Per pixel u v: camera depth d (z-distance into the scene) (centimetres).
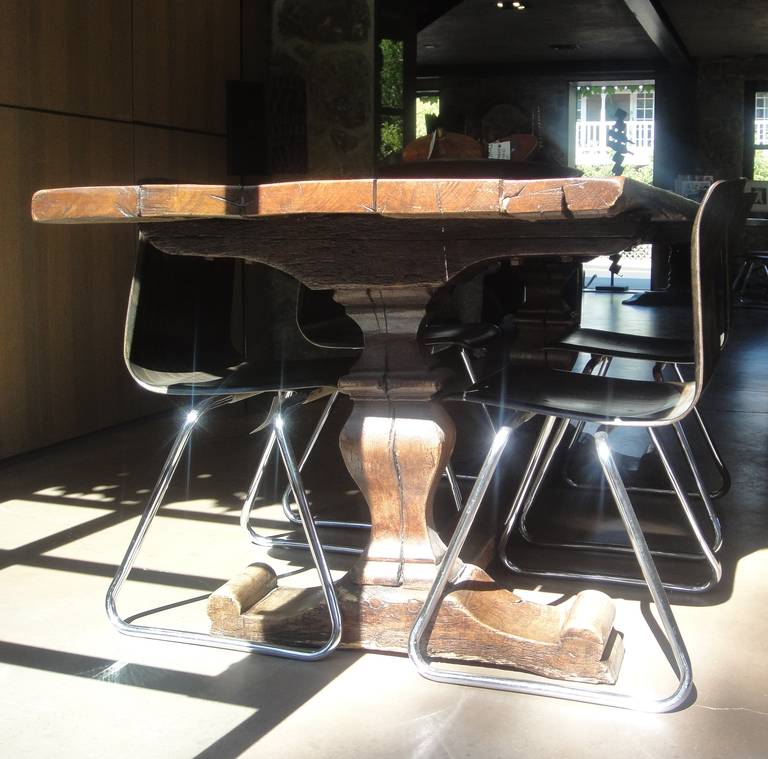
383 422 204
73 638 214
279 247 197
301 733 173
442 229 189
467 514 191
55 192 183
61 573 257
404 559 206
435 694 187
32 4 397
